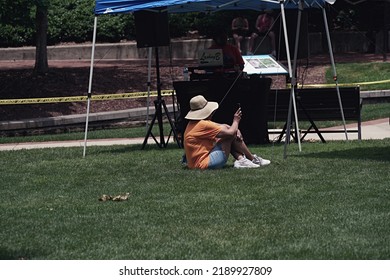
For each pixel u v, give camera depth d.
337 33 57.75
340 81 46.16
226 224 16.89
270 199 19.20
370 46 57.03
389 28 52.41
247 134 29.55
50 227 17.28
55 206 19.52
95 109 43.38
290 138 30.48
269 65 32.69
